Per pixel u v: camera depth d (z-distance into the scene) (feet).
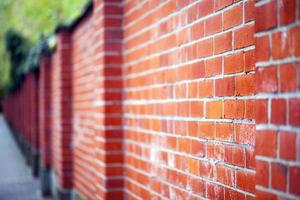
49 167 31.35
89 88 18.69
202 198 8.57
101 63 13.83
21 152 60.08
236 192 7.41
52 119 30.25
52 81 30.07
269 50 5.49
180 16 9.52
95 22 15.07
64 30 23.45
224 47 7.79
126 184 13.26
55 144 27.78
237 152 7.39
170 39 10.03
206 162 8.41
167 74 10.21
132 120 12.73
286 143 5.20
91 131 18.26
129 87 13.01
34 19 66.18
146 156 11.57
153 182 11.08
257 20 5.71
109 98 13.56
